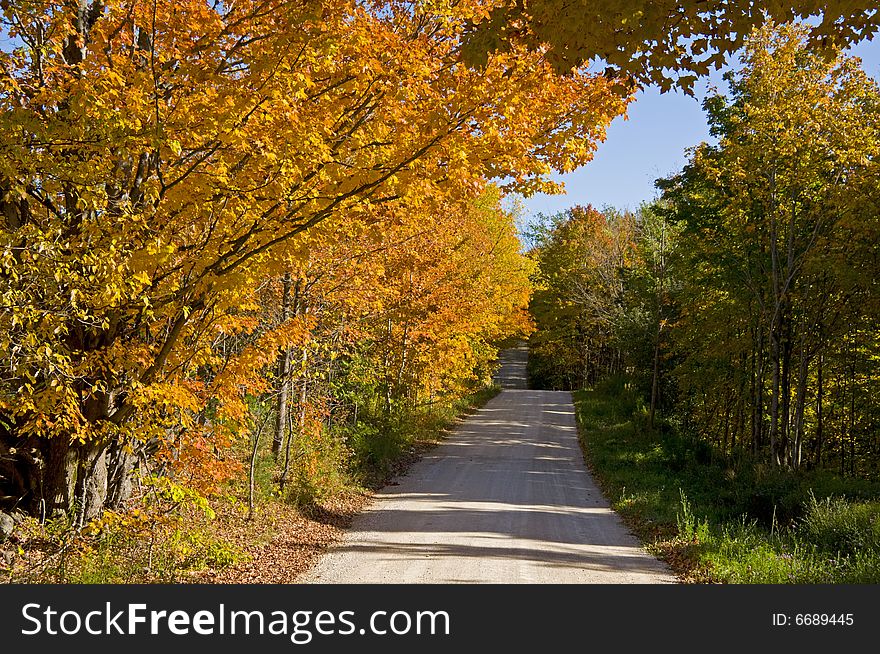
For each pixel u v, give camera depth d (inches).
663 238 1126.4
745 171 741.9
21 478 345.1
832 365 918.4
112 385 326.0
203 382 347.3
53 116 244.7
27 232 240.4
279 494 493.4
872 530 419.8
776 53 712.4
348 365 667.4
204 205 280.2
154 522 340.8
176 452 336.5
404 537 438.0
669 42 240.5
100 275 248.4
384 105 295.0
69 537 319.6
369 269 520.1
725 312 884.6
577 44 237.8
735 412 1080.2
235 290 304.3
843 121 691.4
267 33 285.9
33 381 269.1
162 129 243.0
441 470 747.4
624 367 1653.5
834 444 1004.6
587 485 701.9
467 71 292.0
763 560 378.9
